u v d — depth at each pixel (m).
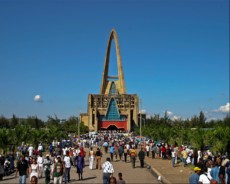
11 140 44.34
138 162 37.56
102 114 163.75
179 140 53.59
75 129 121.00
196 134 41.16
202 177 13.83
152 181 23.78
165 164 33.97
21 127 52.09
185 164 31.55
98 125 162.75
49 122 125.94
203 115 128.38
